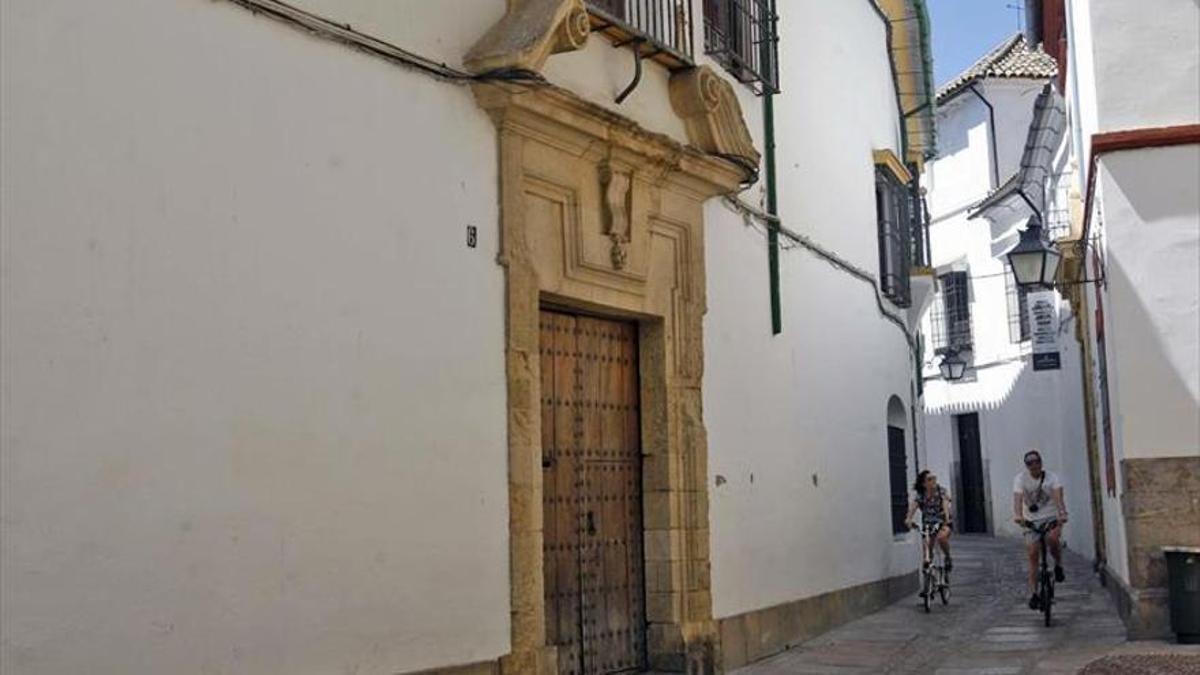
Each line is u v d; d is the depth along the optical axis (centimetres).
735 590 1027
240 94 580
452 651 689
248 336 576
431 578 677
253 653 567
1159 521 1061
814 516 1233
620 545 910
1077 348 1909
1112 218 1094
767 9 1173
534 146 786
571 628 846
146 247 529
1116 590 1316
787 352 1190
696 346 970
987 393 2767
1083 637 1145
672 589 924
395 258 669
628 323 941
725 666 989
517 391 752
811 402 1250
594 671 866
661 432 936
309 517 602
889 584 1500
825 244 1329
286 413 594
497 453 738
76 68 504
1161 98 1097
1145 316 1080
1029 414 2550
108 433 507
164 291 536
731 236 1073
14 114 479
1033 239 1295
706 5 1062
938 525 1479
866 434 1441
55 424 486
